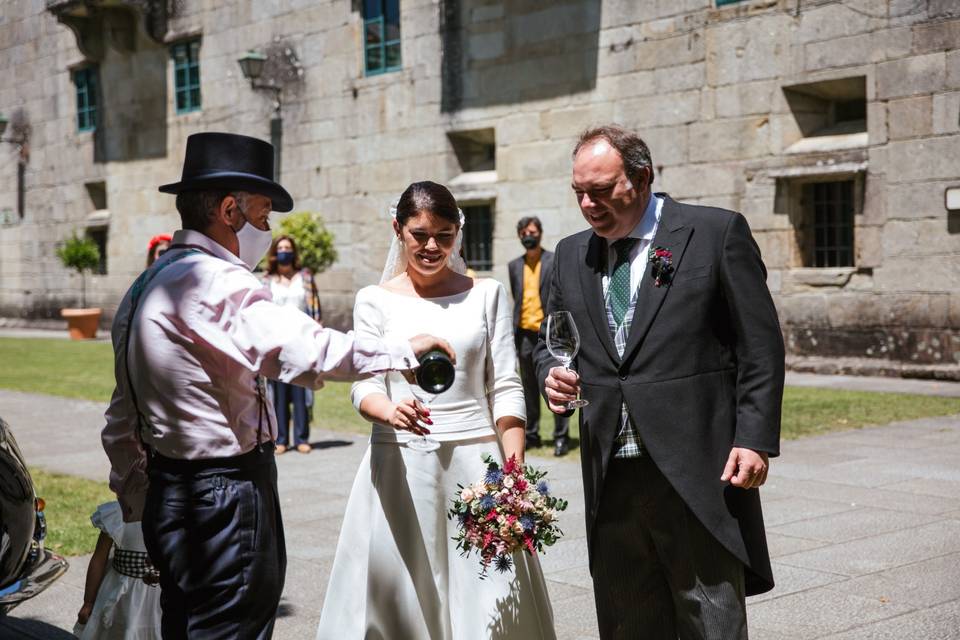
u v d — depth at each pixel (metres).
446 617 3.55
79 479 8.48
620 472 3.26
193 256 3.11
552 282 3.52
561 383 3.20
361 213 20.75
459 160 19.20
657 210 3.28
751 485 3.01
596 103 16.59
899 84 13.47
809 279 14.53
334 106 21.05
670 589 3.32
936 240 13.29
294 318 2.98
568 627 4.69
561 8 16.94
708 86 15.23
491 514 3.31
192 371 3.03
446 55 18.81
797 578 5.25
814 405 11.15
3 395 14.22
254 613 3.06
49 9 26.25
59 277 29.23
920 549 5.71
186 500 3.04
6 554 3.87
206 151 3.19
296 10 21.66
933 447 8.76
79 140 28.02
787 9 14.38
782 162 14.59
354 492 3.65
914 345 13.57
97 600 3.92
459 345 3.59
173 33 24.56
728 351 3.17
